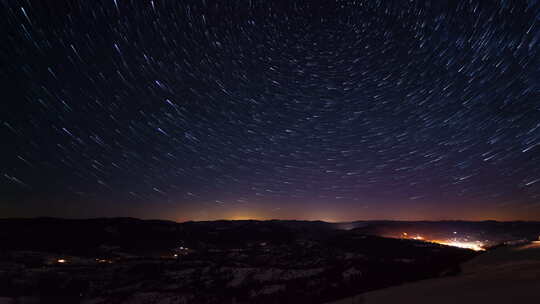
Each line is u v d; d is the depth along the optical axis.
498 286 12.22
